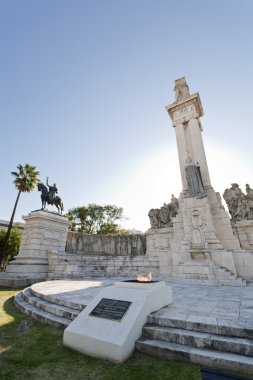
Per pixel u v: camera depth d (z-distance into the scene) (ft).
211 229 48.55
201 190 54.03
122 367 11.51
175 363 11.82
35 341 15.34
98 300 16.52
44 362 12.37
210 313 16.37
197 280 40.40
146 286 17.90
